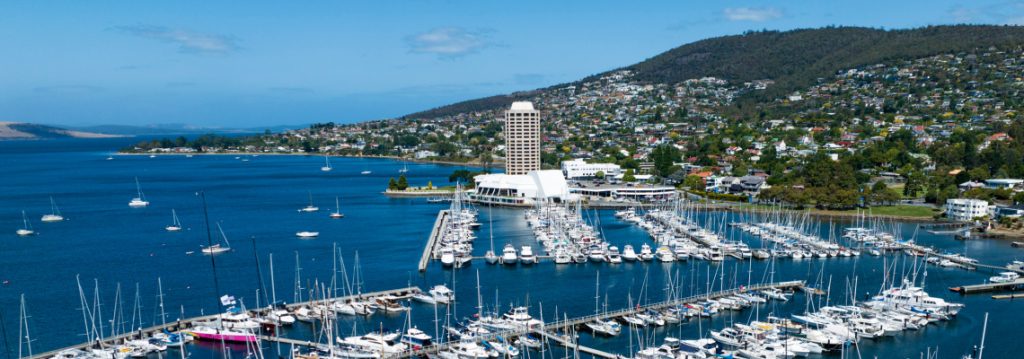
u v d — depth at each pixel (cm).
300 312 18238
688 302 19075
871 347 16212
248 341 16025
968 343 16462
